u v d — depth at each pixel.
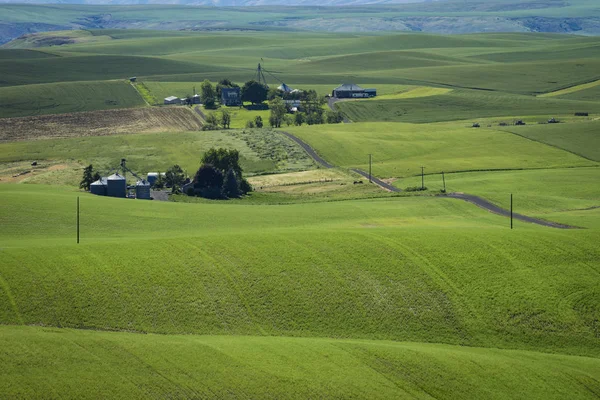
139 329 91.38
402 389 77.25
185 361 79.44
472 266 108.12
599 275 106.06
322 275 104.88
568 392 79.25
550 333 94.31
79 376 75.31
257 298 99.12
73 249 109.81
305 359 81.44
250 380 76.38
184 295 98.50
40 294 95.94
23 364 76.75
